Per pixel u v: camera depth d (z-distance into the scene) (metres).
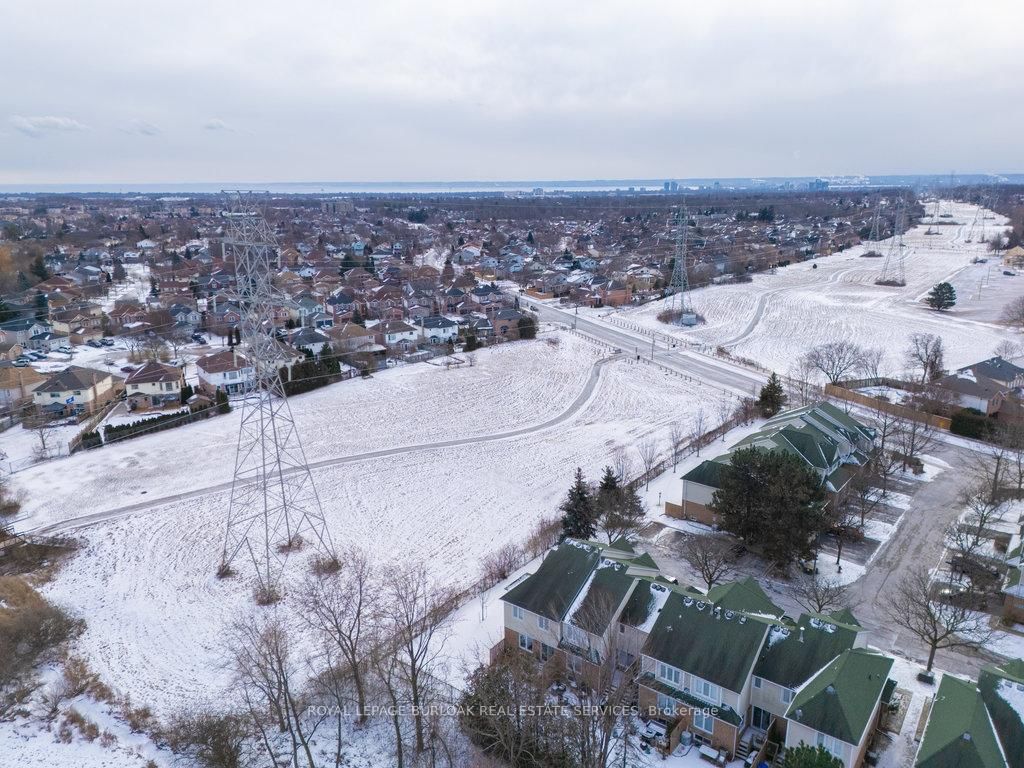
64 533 63.09
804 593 48.00
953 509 62.81
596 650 37.81
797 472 51.12
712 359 117.50
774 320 143.38
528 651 44.16
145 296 160.88
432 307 150.12
